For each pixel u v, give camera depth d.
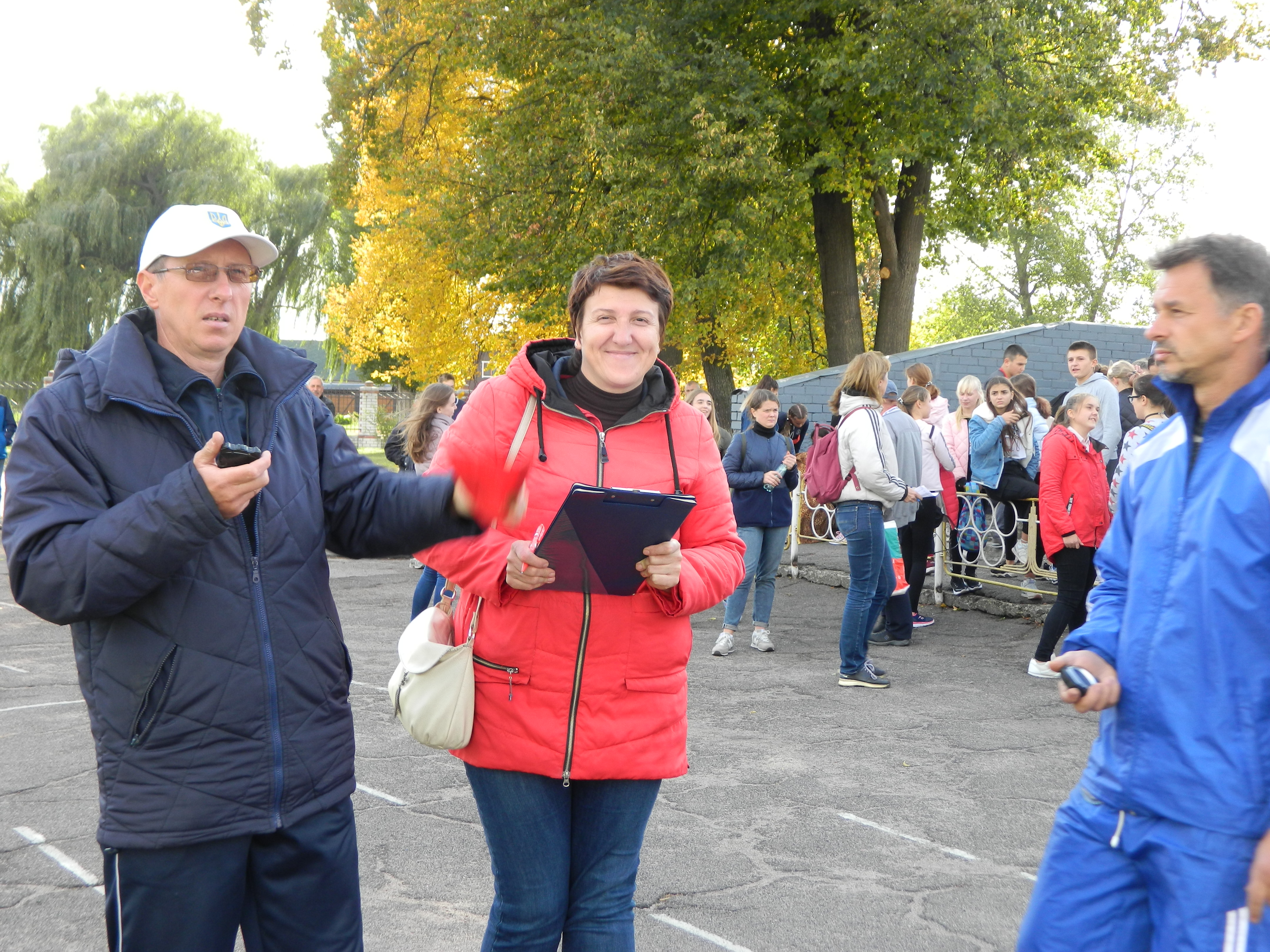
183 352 2.14
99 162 37.78
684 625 2.47
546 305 19.12
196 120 39.12
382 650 7.68
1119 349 18.47
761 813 4.41
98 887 3.57
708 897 3.58
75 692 6.32
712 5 17.91
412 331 27.89
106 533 1.85
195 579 2.01
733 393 20.31
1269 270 1.99
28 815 4.23
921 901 3.57
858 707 6.18
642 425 2.52
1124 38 19.02
